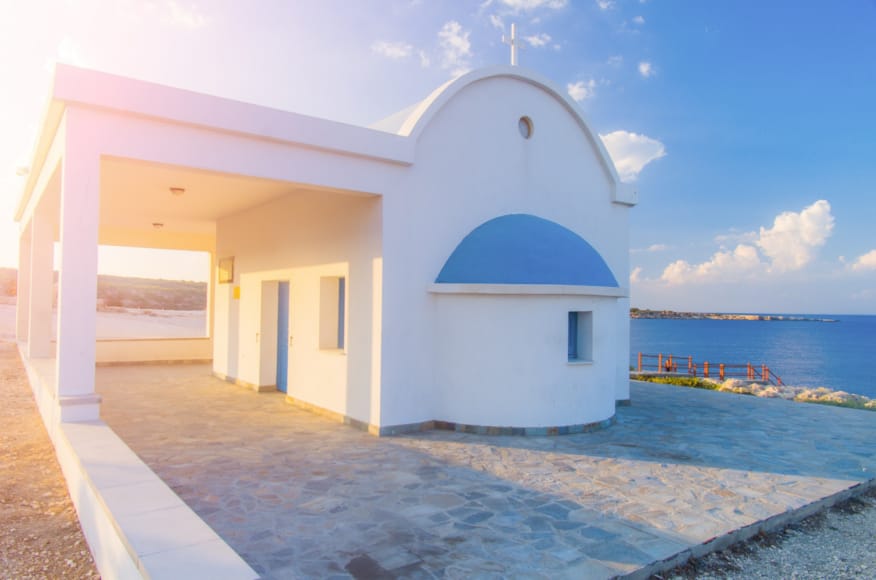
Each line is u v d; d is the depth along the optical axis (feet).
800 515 19.75
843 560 16.79
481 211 33.22
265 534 16.66
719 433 31.30
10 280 119.34
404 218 30.07
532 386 29.68
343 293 35.50
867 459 26.21
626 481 22.31
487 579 14.20
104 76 21.36
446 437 28.94
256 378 42.24
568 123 37.83
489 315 29.81
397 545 16.10
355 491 20.53
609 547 16.20
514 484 21.67
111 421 31.71
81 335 21.56
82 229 21.40
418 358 30.58
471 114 32.96
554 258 30.94
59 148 23.45
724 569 15.98
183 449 25.95
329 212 33.88
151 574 10.03
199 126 23.57
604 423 32.17
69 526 17.74
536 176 35.91
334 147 27.02
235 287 46.26
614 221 40.45
